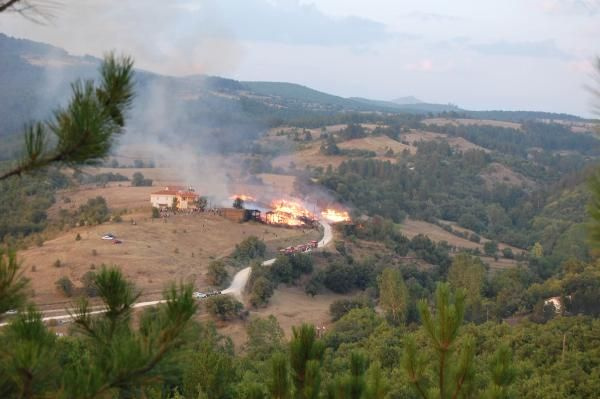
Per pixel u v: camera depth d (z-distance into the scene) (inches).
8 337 183.9
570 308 2413.9
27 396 177.0
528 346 1481.3
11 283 190.2
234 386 571.5
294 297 2728.8
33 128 181.3
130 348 193.5
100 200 3676.2
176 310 203.2
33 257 2488.9
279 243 3395.7
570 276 2581.2
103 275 224.8
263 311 2436.0
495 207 5551.2
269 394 303.6
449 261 3540.8
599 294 2404.0
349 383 282.5
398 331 1829.5
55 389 186.7
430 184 6151.6
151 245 2874.0
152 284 2374.5
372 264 3159.5
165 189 3973.9
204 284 2559.1
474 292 2514.8
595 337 1525.6
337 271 2906.0
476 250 4175.7
